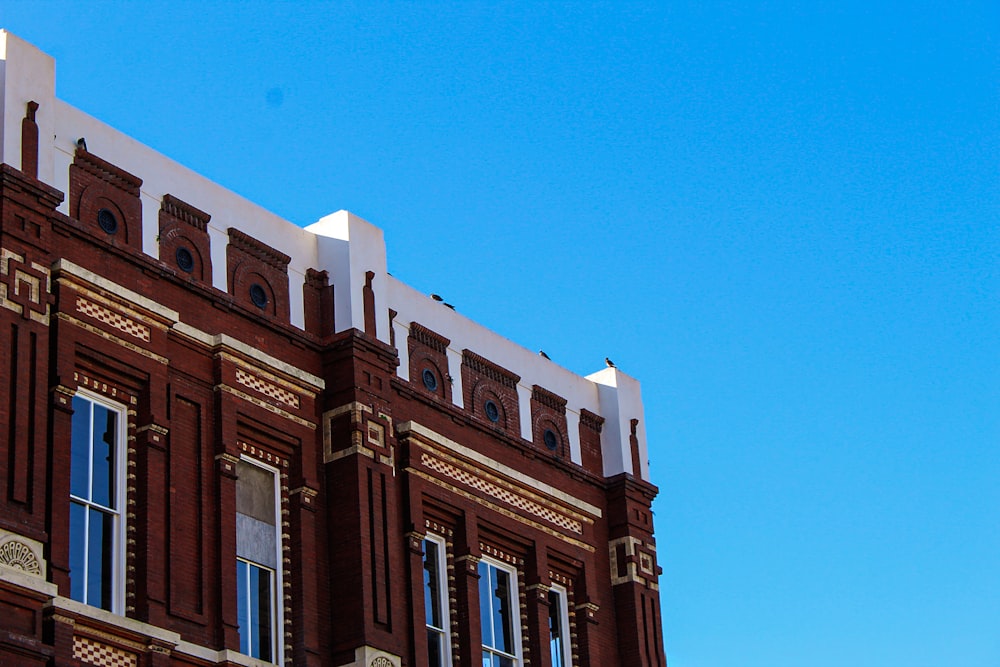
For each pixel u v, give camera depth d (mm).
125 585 29344
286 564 32344
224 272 33219
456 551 35844
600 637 38531
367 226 35875
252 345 33062
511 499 37406
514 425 38625
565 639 37906
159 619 29328
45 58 30734
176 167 32969
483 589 36375
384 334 35375
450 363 37531
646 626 39344
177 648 29172
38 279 29156
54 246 29969
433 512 35594
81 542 29016
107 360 30094
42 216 29562
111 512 29688
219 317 32656
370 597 32594
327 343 34406
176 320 31500
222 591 30547
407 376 36250
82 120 31406
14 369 28266
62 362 29219
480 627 35531
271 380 33125
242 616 31297
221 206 33625
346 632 32281
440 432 36344
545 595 37375
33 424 28250
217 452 31578
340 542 33000
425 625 34125
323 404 34125
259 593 31812
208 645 30047
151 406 30547
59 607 27328
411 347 36625
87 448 29672
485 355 38562
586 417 40781
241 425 32312
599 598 39000
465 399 37531
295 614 31953
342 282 34969
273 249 34344
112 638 28250
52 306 29516
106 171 31516
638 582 39562
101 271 30656
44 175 29953
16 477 27609
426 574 35188
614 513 40188
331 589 32750
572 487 39469
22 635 26688
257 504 32375
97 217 31094
